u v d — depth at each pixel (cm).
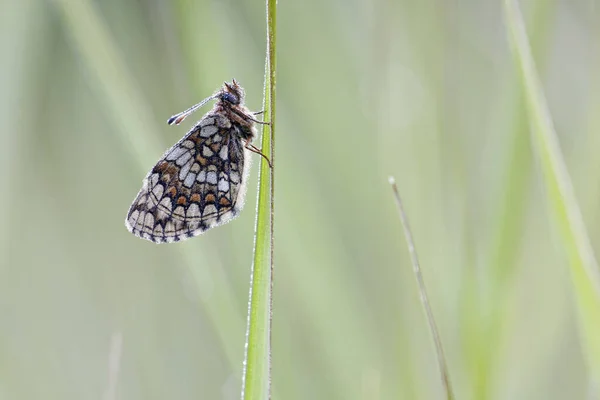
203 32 55
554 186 53
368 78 56
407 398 56
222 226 56
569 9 57
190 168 55
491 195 54
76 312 59
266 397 51
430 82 56
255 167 56
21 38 57
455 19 56
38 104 58
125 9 56
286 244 56
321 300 56
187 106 56
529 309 56
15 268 58
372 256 56
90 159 59
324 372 56
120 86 54
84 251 59
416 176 56
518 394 55
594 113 55
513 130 54
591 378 53
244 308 55
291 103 57
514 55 53
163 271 59
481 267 55
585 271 53
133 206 55
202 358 58
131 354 58
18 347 58
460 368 55
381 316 56
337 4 57
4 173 57
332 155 57
